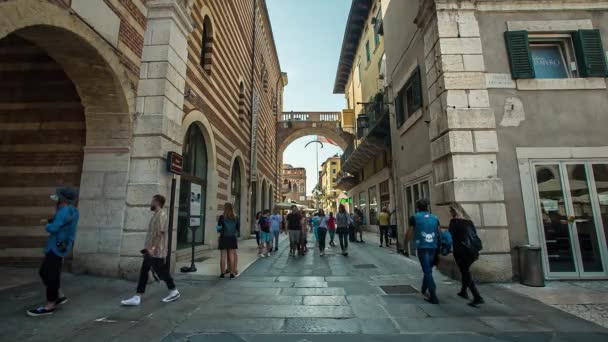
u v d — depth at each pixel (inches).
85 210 251.1
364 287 233.8
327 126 1266.0
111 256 245.4
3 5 149.5
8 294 190.2
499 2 287.9
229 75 530.0
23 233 255.4
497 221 254.5
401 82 414.0
